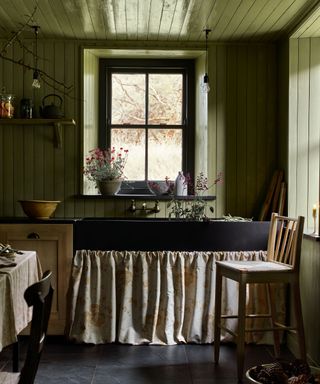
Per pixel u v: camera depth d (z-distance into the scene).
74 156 4.23
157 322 3.76
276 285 3.84
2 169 4.22
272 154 4.29
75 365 3.31
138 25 3.85
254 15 3.61
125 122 4.49
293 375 2.32
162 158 4.49
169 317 3.74
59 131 4.16
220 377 3.13
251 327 3.82
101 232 3.79
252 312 3.83
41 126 4.21
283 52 4.07
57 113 4.09
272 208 4.09
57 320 3.80
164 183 4.44
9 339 2.34
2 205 4.23
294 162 3.91
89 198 4.23
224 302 3.81
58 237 3.79
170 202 4.24
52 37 4.16
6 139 4.21
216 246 3.82
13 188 4.23
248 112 4.29
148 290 3.77
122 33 4.05
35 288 1.69
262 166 4.29
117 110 4.48
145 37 4.15
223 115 4.27
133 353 3.56
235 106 4.28
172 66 4.47
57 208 4.24
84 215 4.25
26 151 4.23
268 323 3.83
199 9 3.48
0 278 2.30
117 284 3.79
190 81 4.49
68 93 4.21
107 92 4.48
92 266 3.77
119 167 4.27
